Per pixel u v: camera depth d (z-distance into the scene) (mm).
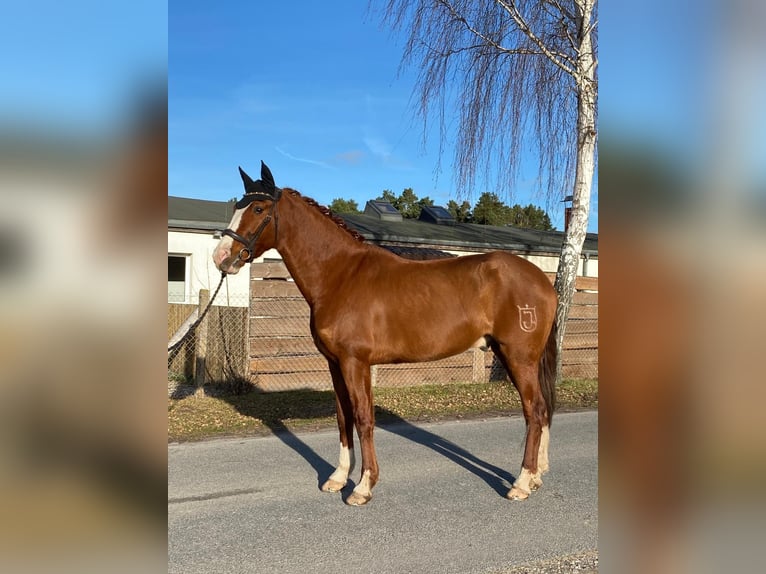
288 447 5855
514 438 6293
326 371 8992
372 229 13039
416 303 4367
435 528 3801
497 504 4258
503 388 9273
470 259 4559
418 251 5305
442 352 4449
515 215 30578
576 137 9422
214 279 11820
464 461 5406
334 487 4527
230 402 7875
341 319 4352
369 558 3348
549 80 9203
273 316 8586
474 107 9328
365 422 4336
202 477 4887
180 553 3414
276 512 4090
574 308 10547
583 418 7422
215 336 9195
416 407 7918
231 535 3686
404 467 5211
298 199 4559
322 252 4508
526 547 3490
